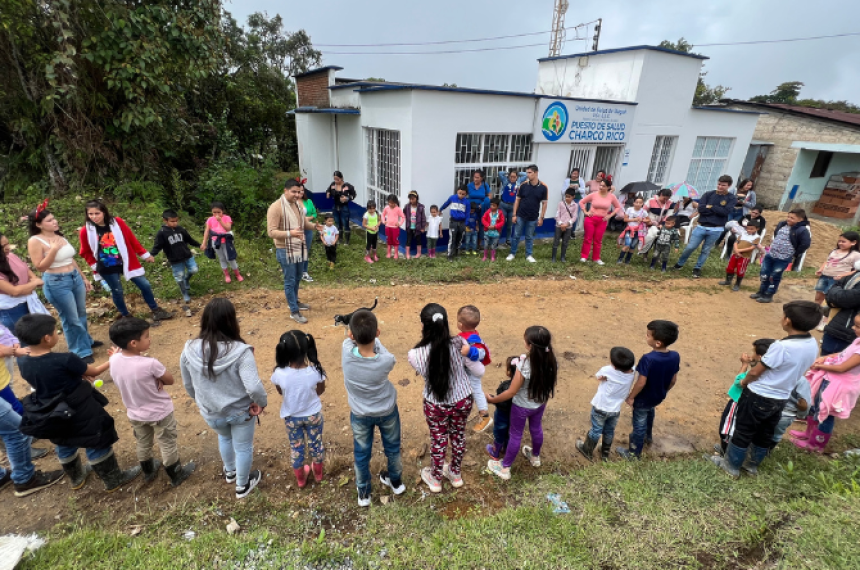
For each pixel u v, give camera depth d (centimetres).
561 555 277
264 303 671
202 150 1396
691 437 427
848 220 1752
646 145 1238
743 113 1398
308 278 776
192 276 730
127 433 396
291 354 305
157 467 354
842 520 292
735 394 372
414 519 313
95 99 898
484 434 417
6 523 302
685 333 640
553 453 396
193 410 432
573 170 1095
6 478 337
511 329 624
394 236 916
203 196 1097
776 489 339
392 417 308
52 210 845
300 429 320
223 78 1510
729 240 1030
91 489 333
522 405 336
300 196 587
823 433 391
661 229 898
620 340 607
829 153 1802
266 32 2877
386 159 1072
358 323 277
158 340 551
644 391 363
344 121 1266
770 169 1828
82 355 495
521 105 1005
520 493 345
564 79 1385
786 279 902
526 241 921
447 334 302
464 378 313
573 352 569
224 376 287
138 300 645
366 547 289
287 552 278
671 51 1165
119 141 973
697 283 855
